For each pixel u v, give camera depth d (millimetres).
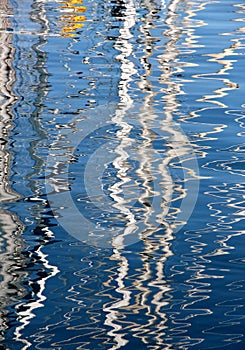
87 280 9352
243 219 11117
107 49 21672
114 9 26938
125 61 20406
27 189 12062
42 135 14508
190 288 9141
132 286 9188
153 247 10250
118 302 8805
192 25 24734
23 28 23922
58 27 24156
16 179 12461
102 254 10047
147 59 20625
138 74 19125
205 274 9508
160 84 18281
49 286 9188
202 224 10984
